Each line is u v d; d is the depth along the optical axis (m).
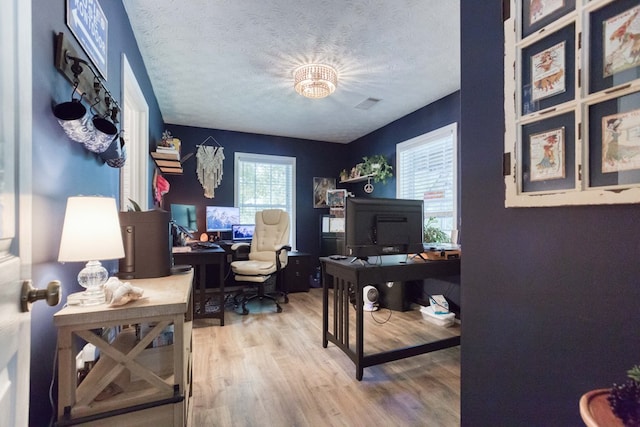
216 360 2.33
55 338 1.09
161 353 1.38
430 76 3.03
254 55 2.62
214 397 1.85
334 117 4.25
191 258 3.07
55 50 1.07
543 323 0.99
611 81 0.80
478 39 1.23
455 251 2.55
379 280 2.20
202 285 3.11
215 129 4.75
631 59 0.76
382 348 2.53
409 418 1.67
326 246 5.04
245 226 4.71
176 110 3.93
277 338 2.77
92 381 1.12
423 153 3.91
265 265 3.70
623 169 0.78
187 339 1.55
